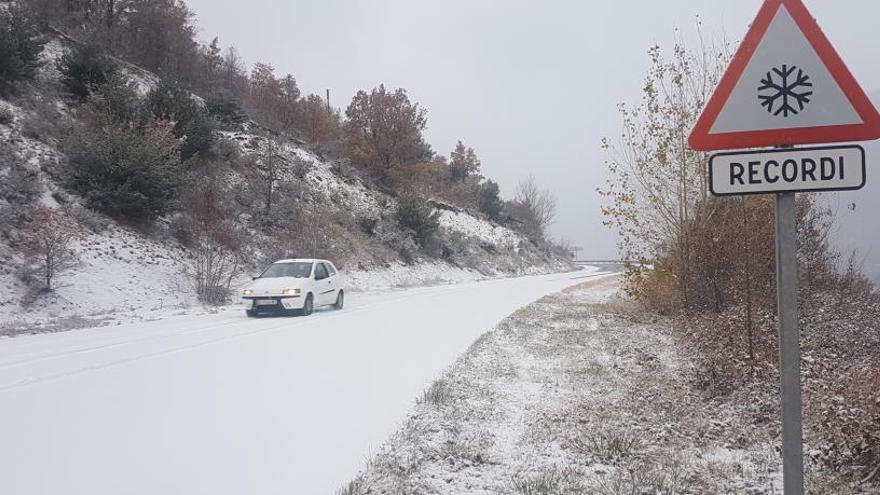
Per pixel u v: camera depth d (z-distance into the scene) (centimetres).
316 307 1772
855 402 568
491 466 505
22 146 2009
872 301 1406
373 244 3428
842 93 284
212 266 2142
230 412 684
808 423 583
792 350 277
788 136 289
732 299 1333
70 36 2991
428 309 1892
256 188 2900
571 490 444
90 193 1975
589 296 2359
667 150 1480
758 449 539
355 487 447
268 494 455
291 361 995
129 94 2359
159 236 2148
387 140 4397
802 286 1345
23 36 2334
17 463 517
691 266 1478
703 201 1436
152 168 2073
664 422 621
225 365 955
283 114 4209
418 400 724
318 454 544
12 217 1698
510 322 1460
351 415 671
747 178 292
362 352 1083
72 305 1588
